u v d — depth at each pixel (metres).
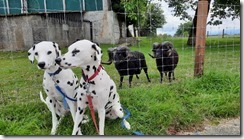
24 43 10.42
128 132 2.97
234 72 4.93
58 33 11.09
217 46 9.10
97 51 2.51
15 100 3.93
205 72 4.85
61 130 2.99
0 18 10.23
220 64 6.37
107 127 3.03
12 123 3.08
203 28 4.56
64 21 11.34
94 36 12.94
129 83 4.71
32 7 13.15
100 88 2.62
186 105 3.61
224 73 4.55
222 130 3.10
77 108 2.76
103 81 2.64
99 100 2.65
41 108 3.52
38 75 5.78
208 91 4.09
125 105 3.49
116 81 5.10
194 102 3.70
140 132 2.99
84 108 2.76
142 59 4.86
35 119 3.17
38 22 10.55
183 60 7.14
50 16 10.82
